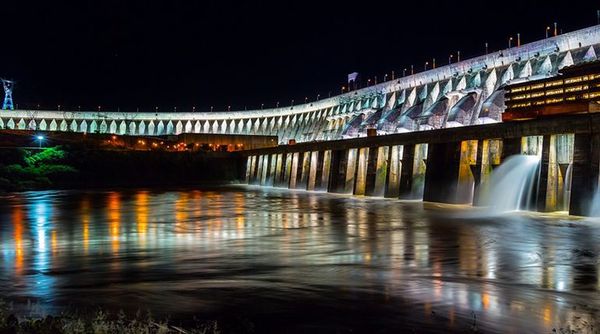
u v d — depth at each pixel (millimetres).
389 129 143000
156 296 18766
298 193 85000
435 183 59188
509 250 29547
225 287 20203
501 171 51250
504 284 20906
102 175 108000
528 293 19375
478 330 15078
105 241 33719
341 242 32906
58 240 34312
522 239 33625
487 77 129250
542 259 26797
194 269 24000
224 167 123875
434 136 59656
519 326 15461
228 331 14820
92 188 101625
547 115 48688
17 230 39688
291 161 100375
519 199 49250
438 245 31469
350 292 19391
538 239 33594
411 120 135125
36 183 95062
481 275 22703
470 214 48188
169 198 75312
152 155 116625
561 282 21375
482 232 36938
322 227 40781
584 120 42406
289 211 54625
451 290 19781
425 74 157375
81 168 106125
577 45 108188
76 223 44500
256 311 16906
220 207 60438
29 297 18719
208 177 121375
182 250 29812
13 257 27578
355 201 65812
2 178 91188
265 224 43250
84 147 115125
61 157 104875
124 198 75125
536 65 116562
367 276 22375
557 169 46469
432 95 149000
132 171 112438
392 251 29281
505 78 124062
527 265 25125
